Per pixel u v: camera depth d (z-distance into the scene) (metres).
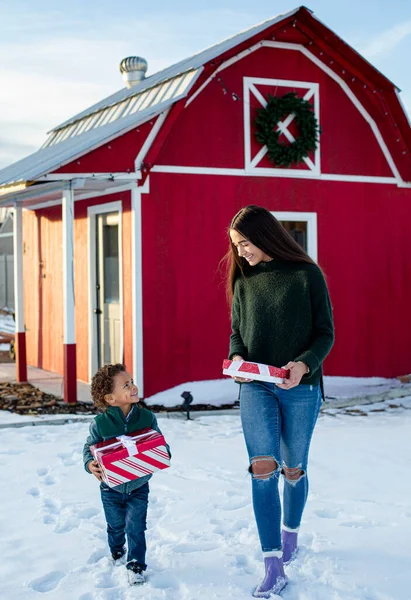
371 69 10.57
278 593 3.70
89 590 3.82
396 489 5.67
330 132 11.05
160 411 9.30
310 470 6.27
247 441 3.92
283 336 4.00
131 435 4.05
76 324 11.55
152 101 10.41
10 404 9.61
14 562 4.23
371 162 11.39
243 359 4.13
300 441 4.01
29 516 5.08
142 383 9.77
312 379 3.95
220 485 5.75
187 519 4.91
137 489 4.02
